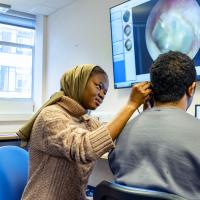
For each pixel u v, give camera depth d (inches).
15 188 58.2
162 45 88.7
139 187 32.0
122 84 105.7
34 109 181.3
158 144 33.4
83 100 49.3
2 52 176.6
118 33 106.2
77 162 41.1
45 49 171.9
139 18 97.0
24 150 63.6
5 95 177.5
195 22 79.0
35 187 45.2
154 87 38.8
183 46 82.4
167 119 34.9
